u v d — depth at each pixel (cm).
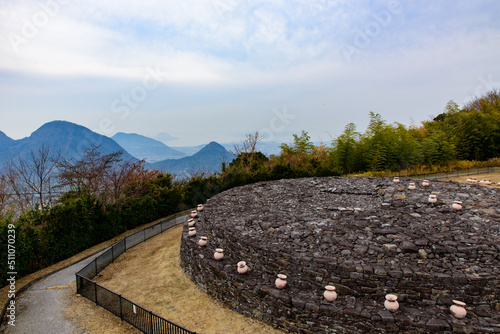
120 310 975
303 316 783
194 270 1184
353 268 788
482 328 653
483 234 908
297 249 919
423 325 675
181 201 2605
